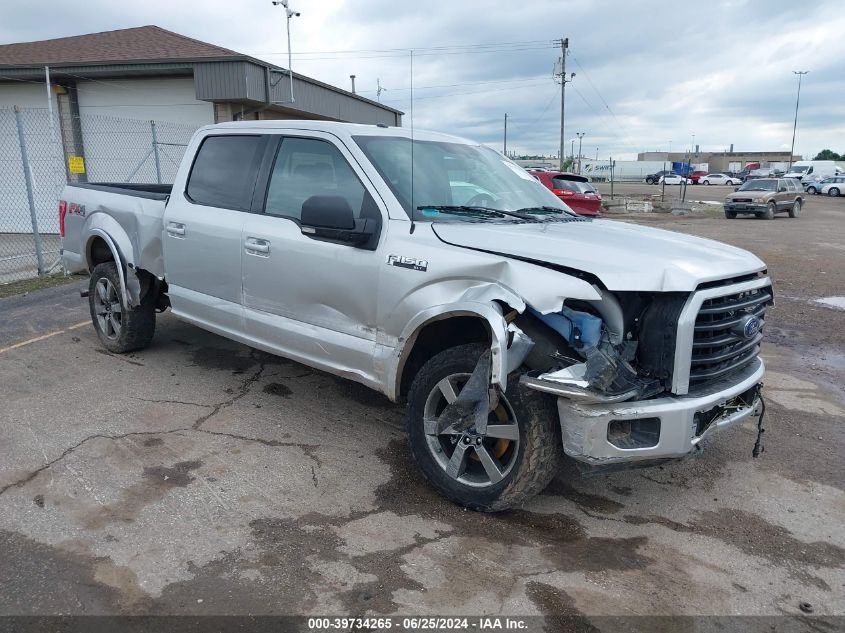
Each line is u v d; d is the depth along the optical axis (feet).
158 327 22.72
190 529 10.89
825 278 37.88
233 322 15.57
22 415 15.16
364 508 11.73
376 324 12.55
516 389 10.71
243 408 15.94
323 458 13.56
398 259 12.05
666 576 10.18
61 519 11.06
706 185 229.04
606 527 11.51
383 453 13.88
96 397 16.33
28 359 19.12
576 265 10.54
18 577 9.58
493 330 10.16
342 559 10.23
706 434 11.00
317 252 13.33
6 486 12.05
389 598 9.38
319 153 13.99
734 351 11.46
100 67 49.57
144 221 17.72
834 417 16.93
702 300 10.48
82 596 9.23
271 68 52.08
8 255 39.45
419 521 11.39
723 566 10.51
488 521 11.48
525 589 9.70
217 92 49.73
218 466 13.04
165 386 17.20
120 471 12.71
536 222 13.24
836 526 11.82
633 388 10.26
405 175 13.28
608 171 253.65
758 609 9.50
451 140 15.60
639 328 10.81
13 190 52.49
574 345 10.50
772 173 242.58
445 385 11.62
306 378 18.08
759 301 11.89
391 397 12.60
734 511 12.23
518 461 10.85
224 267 15.44
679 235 13.51
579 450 10.27
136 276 18.35
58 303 26.53
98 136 53.36
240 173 15.60
